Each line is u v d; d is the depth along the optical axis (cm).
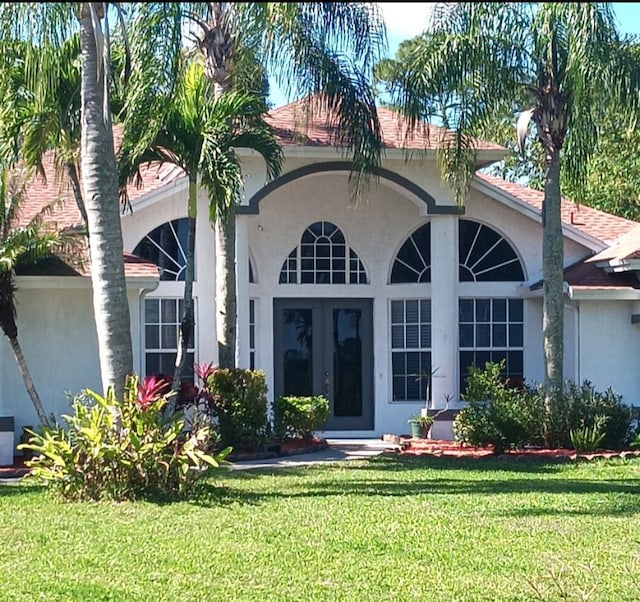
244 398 1753
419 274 2252
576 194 2095
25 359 1778
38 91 1409
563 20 1761
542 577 865
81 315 1800
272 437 1842
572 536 1045
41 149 1558
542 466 1625
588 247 2223
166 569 908
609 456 1711
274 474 1527
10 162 1595
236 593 830
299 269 2248
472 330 2212
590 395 1833
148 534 1051
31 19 1339
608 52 1728
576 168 1869
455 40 1797
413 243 2262
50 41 1360
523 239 2220
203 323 2062
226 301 1828
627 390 2062
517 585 851
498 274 2227
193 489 1287
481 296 2209
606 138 3162
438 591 836
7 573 891
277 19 1584
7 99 1562
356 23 1684
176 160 1587
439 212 2022
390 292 2261
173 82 1480
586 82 1736
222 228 1828
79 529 1080
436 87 1811
